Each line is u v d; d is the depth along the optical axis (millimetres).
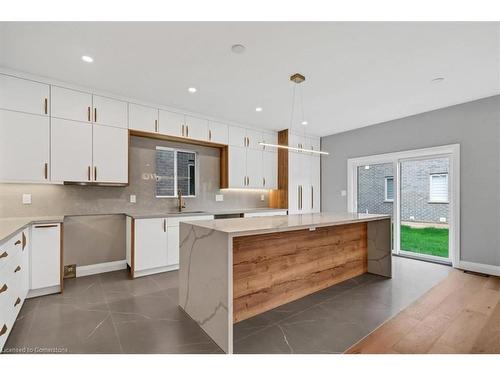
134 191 4027
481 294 2920
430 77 3061
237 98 3732
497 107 3604
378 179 5195
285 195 5473
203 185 4844
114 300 2758
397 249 4828
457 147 3963
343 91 3479
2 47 2426
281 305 2680
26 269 2607
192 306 2357
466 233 3869
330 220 2707
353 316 2422
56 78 3084
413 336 2074
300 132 5703
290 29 2176
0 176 2799
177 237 3891
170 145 4434
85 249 3641
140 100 3775
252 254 2471
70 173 3197
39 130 3008
